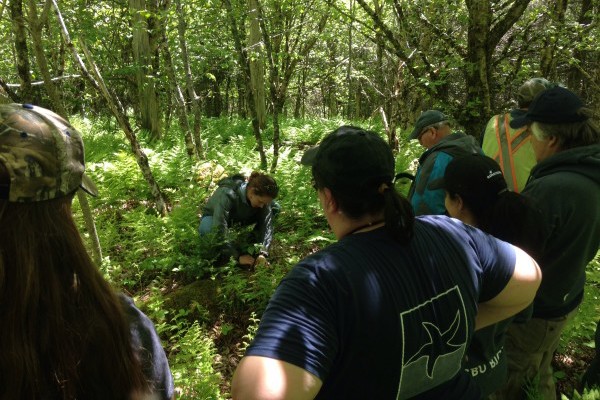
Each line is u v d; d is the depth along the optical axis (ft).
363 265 4.24
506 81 26.63
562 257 7.92
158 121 39.55
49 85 15.69
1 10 17.61
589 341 12.37
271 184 15.55
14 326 2.95
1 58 51.78
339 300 4.08
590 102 35.32
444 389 4.70
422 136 12.87
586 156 7.83
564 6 25.70
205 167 24.98
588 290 13.01
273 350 3.82
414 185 11.69
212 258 15.97
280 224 19.92
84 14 34.53
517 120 9.16
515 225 6.66
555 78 31.12
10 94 18.15
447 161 10.66
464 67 19.90
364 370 4.13
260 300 14.56
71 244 3.26
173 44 36.47
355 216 4.65
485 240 5.16
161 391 3.75
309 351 3.84
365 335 4.07
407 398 4.43
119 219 21.31
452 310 4.51
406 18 23.17
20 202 3.03
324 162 4.61
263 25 26.40
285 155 26.73
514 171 11.19
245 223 16.75
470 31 19.54
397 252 4.43
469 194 6.88
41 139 3.12
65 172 3.24
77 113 57.88
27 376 2.96
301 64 65.21
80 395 3.16
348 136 4.58
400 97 27.89
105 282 3.50
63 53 40.11
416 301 4.31
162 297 14.67
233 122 50.24
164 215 21.20
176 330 13.57
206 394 10.11
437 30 21.98
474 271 4.83
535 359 8.84
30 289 2.99
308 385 3.73
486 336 6.11
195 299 14.52
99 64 42.78
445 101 20.89
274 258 17.03
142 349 3.67
